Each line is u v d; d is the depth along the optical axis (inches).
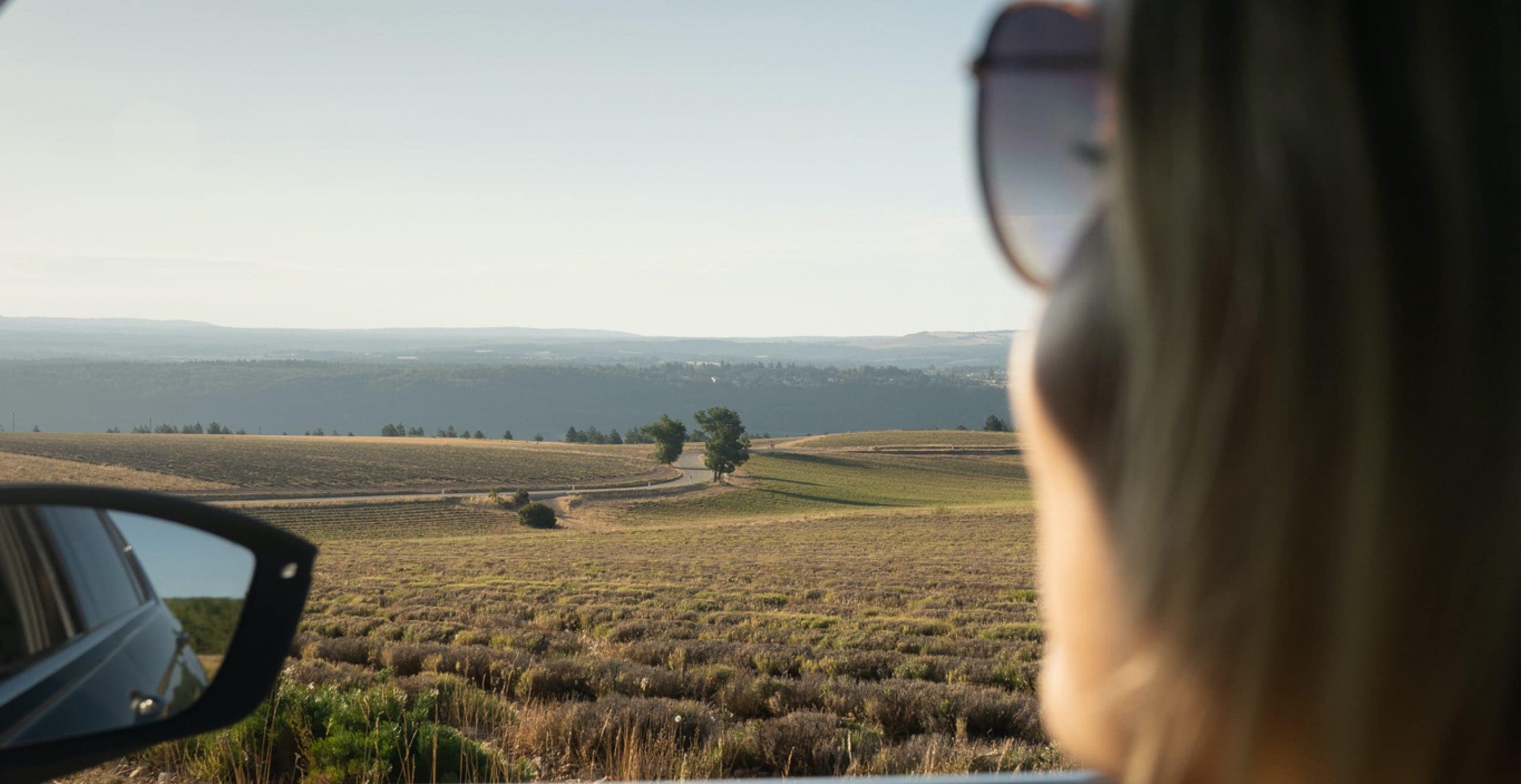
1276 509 12.3
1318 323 12.3
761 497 4065.0
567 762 255.1
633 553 2137.1
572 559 1932.8
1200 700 12.9
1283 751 12.5
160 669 36.5
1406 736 12.1
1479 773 12.2
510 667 471.5
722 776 259.0
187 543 37.3
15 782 34.3
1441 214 12.2
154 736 36.0
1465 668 12.1
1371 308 12.1
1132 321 13.5
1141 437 13.3
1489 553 12.1
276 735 209.9
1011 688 482.6
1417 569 12.0
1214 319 12.7
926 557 1873.8
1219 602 12.6
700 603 1024.2
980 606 1008.2
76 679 36.1
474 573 1628.9
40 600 37.6
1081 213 15.8
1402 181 12.3
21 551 37.4
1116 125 14.1
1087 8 15.4
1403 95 12.4
